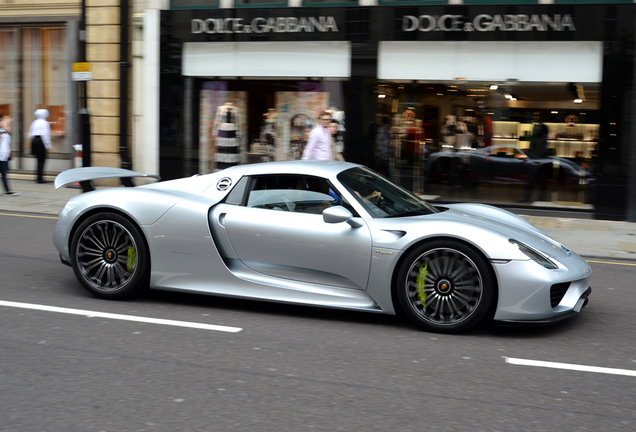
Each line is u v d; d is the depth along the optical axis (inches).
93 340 179.8
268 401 140.4
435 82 503.2
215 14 553.0
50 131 653.9
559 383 155.8
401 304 195.3
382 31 510.3
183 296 230.8
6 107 669.3
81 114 520.7
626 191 461.4
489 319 193.3
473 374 160.2
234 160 564.4
